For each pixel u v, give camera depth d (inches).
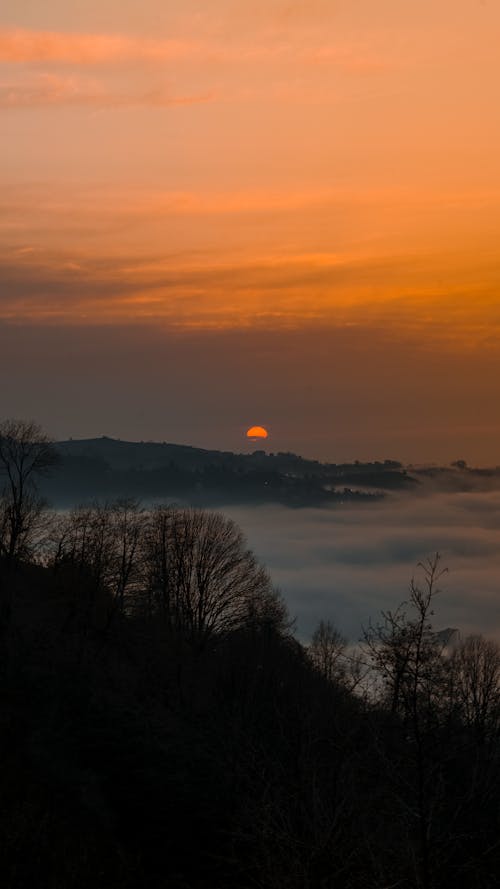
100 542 4434.1
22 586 4119.1
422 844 931.3
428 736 978.7
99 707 3038.9
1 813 2139.5
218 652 4315.9
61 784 2411.4
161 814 2247.8
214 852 1993.1
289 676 2810.0
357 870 1006.4
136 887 1883.6
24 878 1867.6
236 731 1743.4
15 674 3161.9
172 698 3459.6
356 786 1114.1
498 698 1115.9
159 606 4667.8
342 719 1240.8
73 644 3690.9
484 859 943.0
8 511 3998.5
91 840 2095.2
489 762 1007.6
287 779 1282.0
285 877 1054.4
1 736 2640.3
